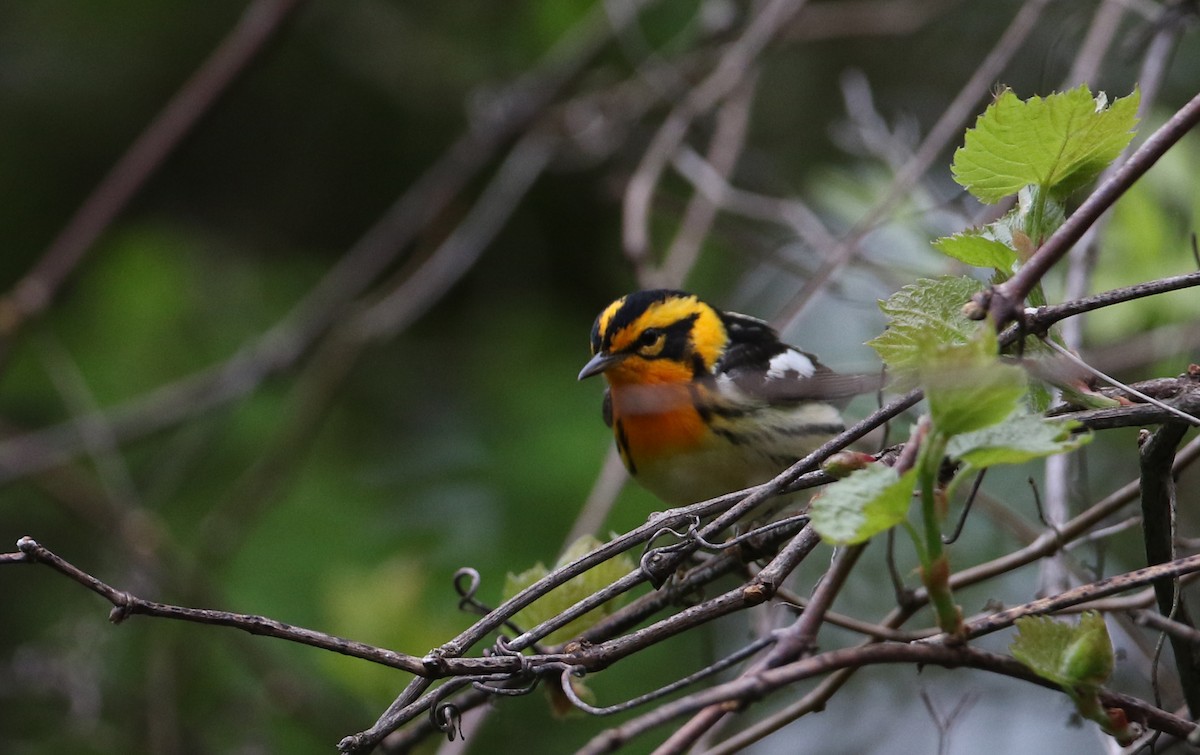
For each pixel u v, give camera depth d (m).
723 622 11.31
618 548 4.56
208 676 10.86
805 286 9.06
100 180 14.87
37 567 12.55
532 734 10.51
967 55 14.07
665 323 8.89
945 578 3.64
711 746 6.90
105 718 10.81
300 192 15.27
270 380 12.09
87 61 14.77
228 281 14.02
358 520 11.81
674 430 8.43
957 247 4.36
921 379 3.48
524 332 14.22
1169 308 7.66
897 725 11.38
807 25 13.13
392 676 9.07
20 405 13.16
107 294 13.39
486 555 11.28
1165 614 4.84
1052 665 3.86
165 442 12.81
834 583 3.88
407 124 15.09
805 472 4.33
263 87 14.96
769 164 13.84
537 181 14.96
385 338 11.16
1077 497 7.59
